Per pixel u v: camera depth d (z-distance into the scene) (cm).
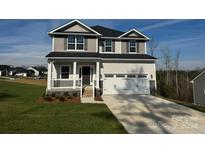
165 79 4112
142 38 2433
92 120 941
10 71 9062
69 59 1881
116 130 790
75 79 1894
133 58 2208
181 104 1496
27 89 2788
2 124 842
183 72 4588
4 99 1684
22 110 1171
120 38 2386
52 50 2070
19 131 751
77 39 2125
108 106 1359
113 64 2209
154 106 1388
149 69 2275
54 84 1864
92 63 2142
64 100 1574
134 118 1012
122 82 2103
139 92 2109
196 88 2634
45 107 1286
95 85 2019
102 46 2380
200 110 1273
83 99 1656
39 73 9794
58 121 907
